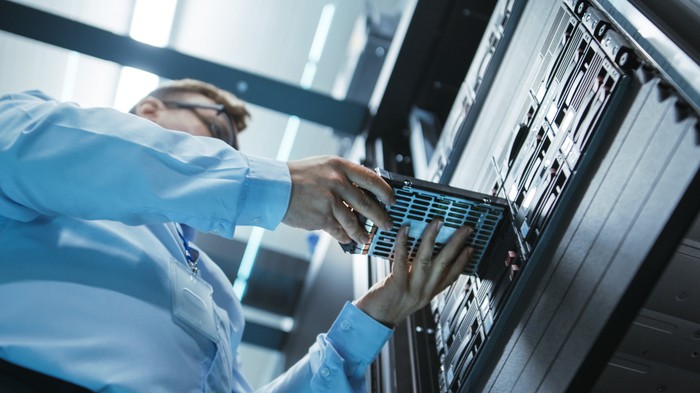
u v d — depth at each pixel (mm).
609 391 1068
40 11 2510
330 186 1063
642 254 827
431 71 2570
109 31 2555
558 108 1103
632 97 916
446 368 1318
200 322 1223
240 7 3318
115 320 1092
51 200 1004
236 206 1034
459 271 1203
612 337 875
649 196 839
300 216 1071
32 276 1067
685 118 810
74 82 3396
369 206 1086
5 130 1017
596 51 1020
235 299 1498
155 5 3227
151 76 3326
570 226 1000
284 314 3166
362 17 3252
